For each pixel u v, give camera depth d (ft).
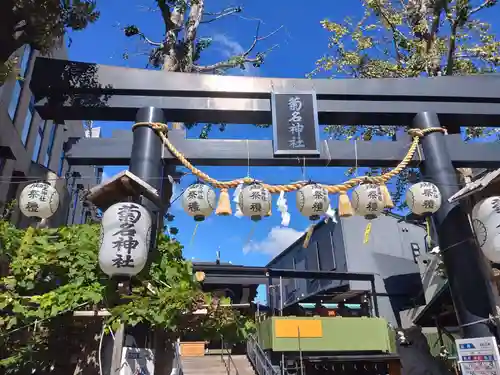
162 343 20.12
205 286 56.13
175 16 39.68
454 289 21.94
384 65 49.83
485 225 18.90
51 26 21.21
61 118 24.34
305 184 21.12
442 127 24.93
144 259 16.24
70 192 40.91
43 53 23.02
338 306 62.90
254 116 25.05
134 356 15.93
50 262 17.03
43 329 18.67
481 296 20.99
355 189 21.58
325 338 40.52
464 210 21.99
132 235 16.08
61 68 23.61
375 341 41.52
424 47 44.47
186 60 39.37
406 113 25.50
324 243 68.03
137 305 15.58
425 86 25.90
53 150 42.96
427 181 23.39
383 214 65.51
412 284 60.29
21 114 31.86
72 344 18.92
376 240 63.10
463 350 20.84
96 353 18.10
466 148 24.94
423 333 49.34
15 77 21.56
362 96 25.31
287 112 24.13
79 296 15.71
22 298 16.10
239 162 23.67
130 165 22.04
